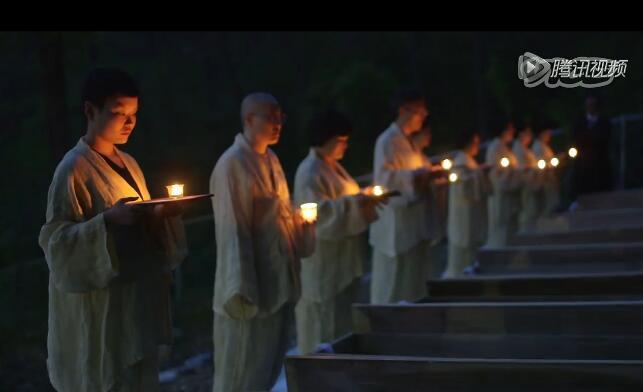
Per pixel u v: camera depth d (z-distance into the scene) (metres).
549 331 3.88
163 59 22.78
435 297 4.84
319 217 5.36
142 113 19.77
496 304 3.98
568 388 3.02
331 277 5.56
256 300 4.43
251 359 4.59
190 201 3.39
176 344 7.28
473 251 8.51
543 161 9.85
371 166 17.66
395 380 3.24
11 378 6.23
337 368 3.33
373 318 4.18
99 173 3.50
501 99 19.77
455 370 3.16
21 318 7.70
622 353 3.76
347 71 19.62
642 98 19.30
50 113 9.79
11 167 17.23
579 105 18.88
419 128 6.64
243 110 4.66
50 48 9.70
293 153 18.64
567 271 5.86
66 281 3.31
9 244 12.88
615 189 13.23
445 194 6.96
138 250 3.57
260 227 4.58
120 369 3.49
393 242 6.36
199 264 9.83
